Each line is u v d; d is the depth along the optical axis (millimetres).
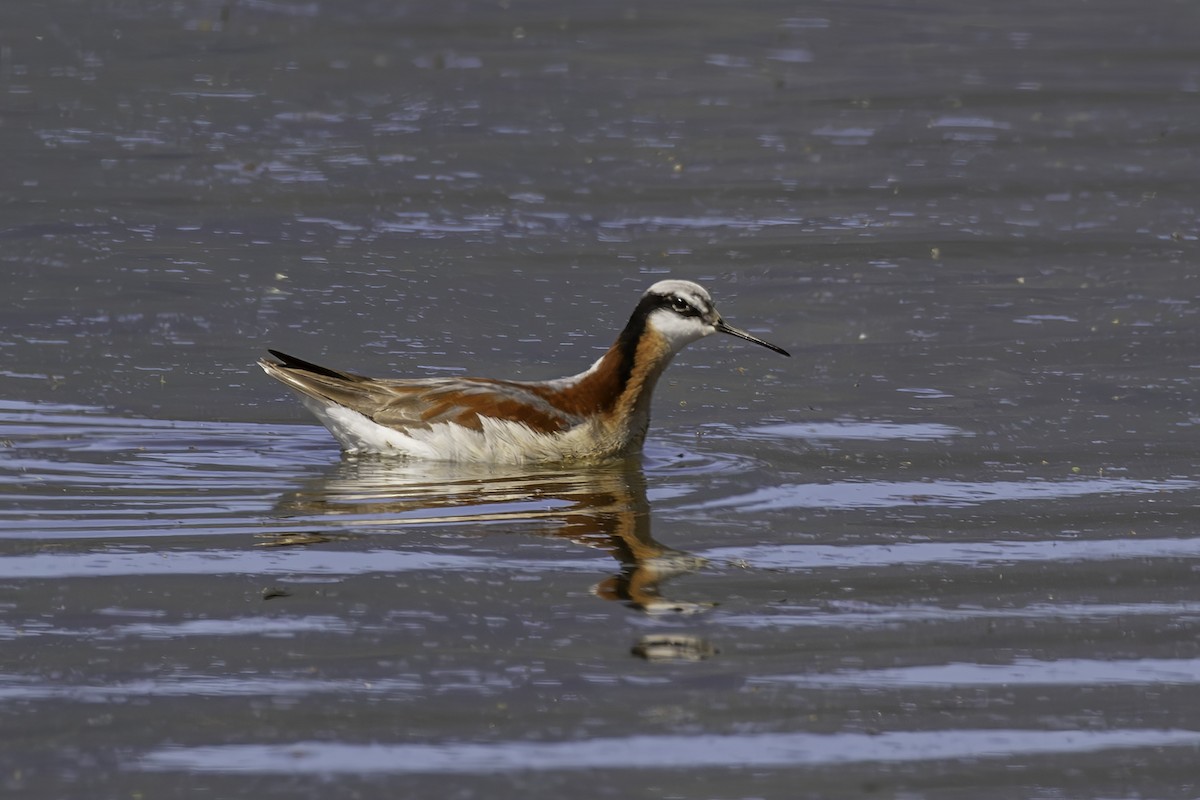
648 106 30047
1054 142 28516
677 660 12445
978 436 17719
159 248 23328
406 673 12133
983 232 24609
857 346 20656
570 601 13438
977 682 12219
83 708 11547
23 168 26250
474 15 35750
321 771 10773
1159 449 17281
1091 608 13492
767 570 14148
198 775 10703
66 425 17547
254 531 14828
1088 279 22859
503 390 17172
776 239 24266
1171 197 26047
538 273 22906
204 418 17984
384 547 14523
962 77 31938
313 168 26719
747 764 10977
